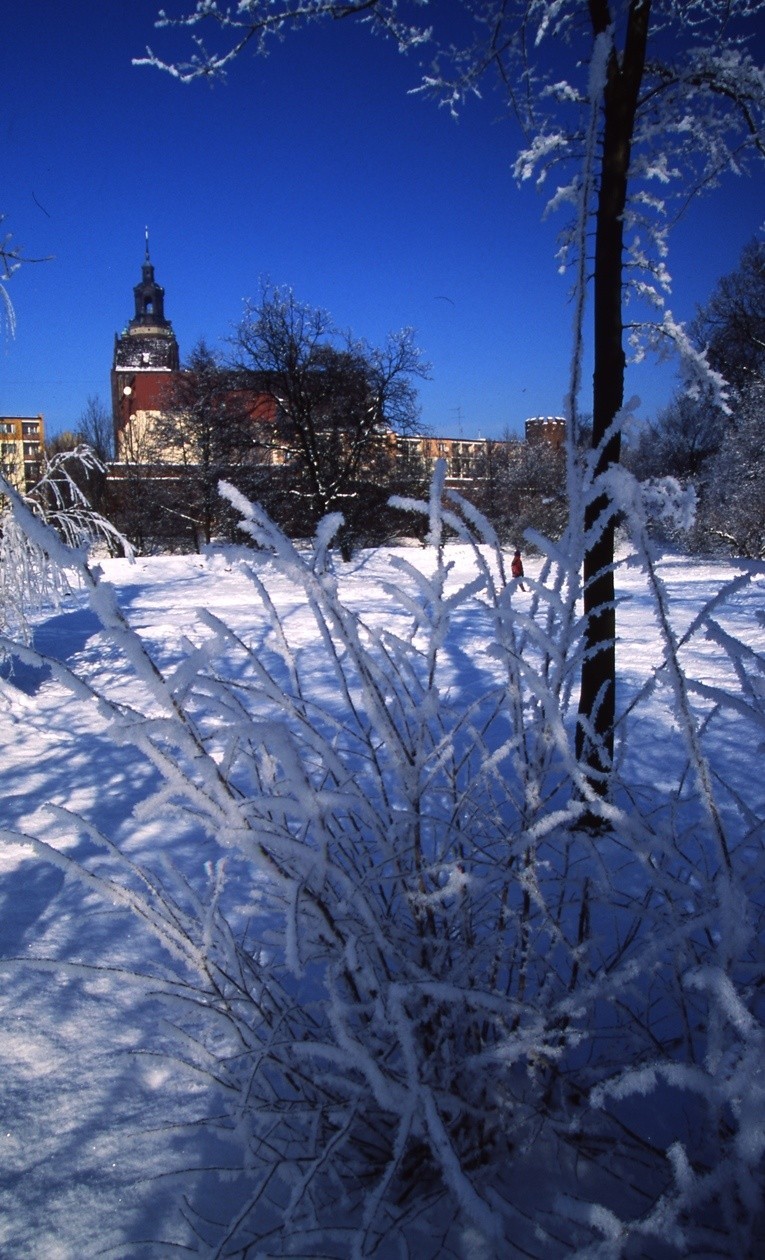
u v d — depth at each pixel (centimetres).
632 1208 180
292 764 156
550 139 474
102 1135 222
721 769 510
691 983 142
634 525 164
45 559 794
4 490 145
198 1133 221
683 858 178
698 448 3638
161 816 469
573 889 273
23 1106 235
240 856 193
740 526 2572
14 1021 277
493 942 199
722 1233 155
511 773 368
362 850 203
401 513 3447
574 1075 204
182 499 3997
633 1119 209
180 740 151
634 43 427
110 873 397
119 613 149
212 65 521
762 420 2748
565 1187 187
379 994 171
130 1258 181
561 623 196
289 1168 181
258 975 200
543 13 500
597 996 166
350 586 1523
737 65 447
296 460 3575
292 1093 217
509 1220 177
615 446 369
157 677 148
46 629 1167
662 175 443
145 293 11581
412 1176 193
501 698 211
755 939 187
